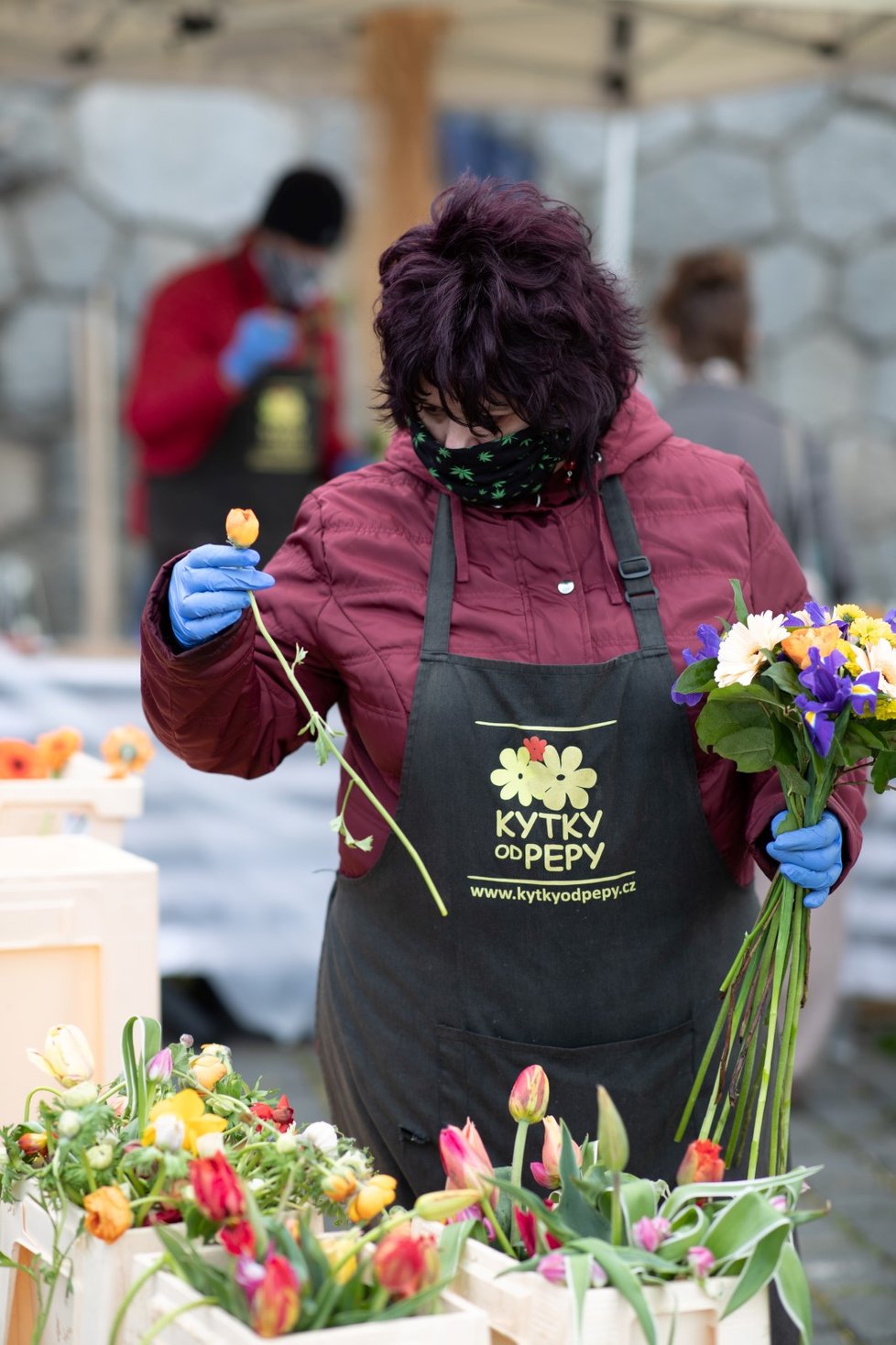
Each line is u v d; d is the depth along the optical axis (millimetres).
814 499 6914
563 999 3254
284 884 7934
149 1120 2551
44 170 13039
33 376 13070
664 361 12922
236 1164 2516
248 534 3012
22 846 3654
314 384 8961
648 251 13961
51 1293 2482
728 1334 2268
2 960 3305
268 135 13430
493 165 13539
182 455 8836
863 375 14102
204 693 3107
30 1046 3330
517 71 10641
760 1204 2305
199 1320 2160
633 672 3211
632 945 3260
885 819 8219
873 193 13914
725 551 3367
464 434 3178
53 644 9445
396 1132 3396
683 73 10562
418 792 3223
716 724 2896
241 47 10273
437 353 3000
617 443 3400
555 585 3305
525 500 3320
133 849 7734
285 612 3398
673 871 3264
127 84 10344
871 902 8250
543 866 3199
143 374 8836
